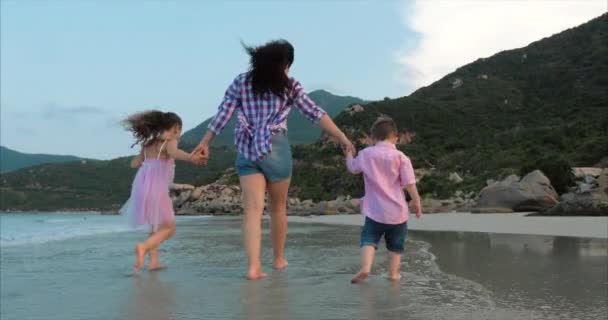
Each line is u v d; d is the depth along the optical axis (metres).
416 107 74.50
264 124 3.68
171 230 4.14
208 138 3.87
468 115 73.50
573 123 53.78
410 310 2.35
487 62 90.00
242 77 3.78
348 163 3.79
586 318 2.24
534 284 3.12
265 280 3.31
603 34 82.56
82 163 117.75
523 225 10.39
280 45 3.74
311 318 2.20
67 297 2.81
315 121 3.79
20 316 2.36
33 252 5.89
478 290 2.87
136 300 2.67
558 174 24.39
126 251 5.93
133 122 4.30
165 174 4.21
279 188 3.78
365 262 3.31
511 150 49.50
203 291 2.90
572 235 7.52
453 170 49.66
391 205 3.49
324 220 18.30
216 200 58.03
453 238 7.04
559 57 82.88
